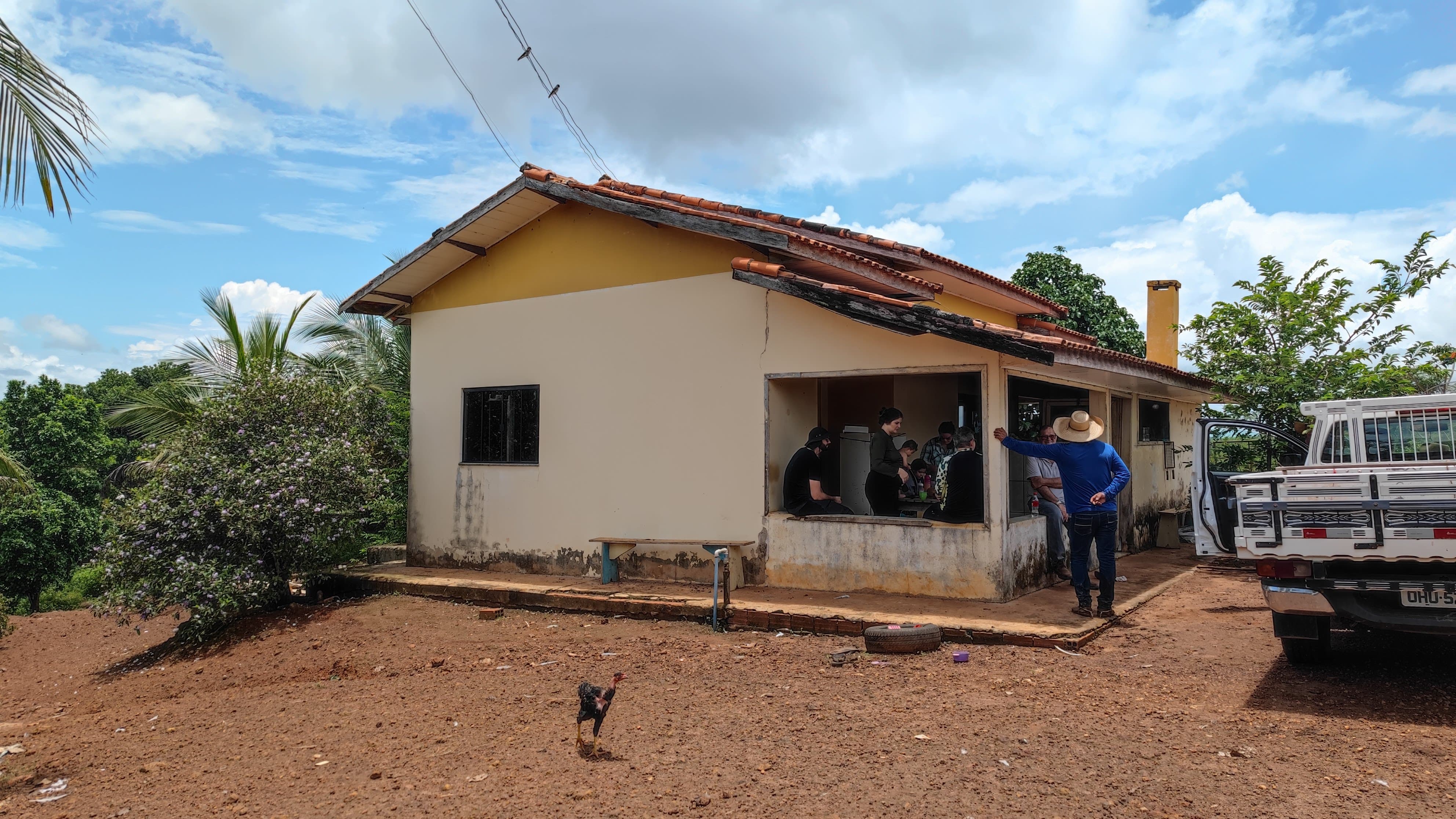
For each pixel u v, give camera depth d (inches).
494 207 401.4
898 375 330.3
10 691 364.2
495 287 440.1
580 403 408.8
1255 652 256.8
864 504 407.2
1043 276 883.4
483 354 442.9
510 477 429.7
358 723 231.1
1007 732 195.9
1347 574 223.1
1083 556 294.5
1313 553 214.2
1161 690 224.2
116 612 383.6
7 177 201.8
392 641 333.4
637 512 390.0
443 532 452.1
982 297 463.2
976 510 323.0
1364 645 261.7
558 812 163.3
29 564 863.7
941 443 403.2
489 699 244.5
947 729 199.0
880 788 167.6
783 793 167.5
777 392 360.5
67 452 1027.9
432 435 459.8
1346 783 161.5
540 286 424.5
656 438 386.0
